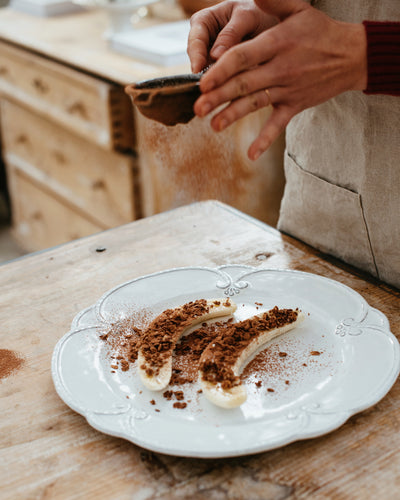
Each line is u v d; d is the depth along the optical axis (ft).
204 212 3.27
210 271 2.72
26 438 2.05
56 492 1.90
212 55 2.44
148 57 5.07
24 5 7.18
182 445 1.94
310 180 2.94
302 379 2.19
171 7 6.74
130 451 2.01
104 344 2.36
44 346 2.40
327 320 2.43
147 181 5.19
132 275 2.78
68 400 2.09
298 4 2.08
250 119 4.65
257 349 2.34
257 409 2.08
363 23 2.12
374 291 2.61
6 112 7.14
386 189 2.65
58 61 5.79
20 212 7.91
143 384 2.19
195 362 2.30
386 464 1.94
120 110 5.06
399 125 2.52
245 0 2.59
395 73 2.14
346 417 1.99
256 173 4.96
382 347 2.26
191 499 1.88
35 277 2.78
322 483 1.90
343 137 2.73
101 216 6.09
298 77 2.09
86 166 6.01
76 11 7.07
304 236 3.07
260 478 1.92
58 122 5.91
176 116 2.16
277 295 2.58
